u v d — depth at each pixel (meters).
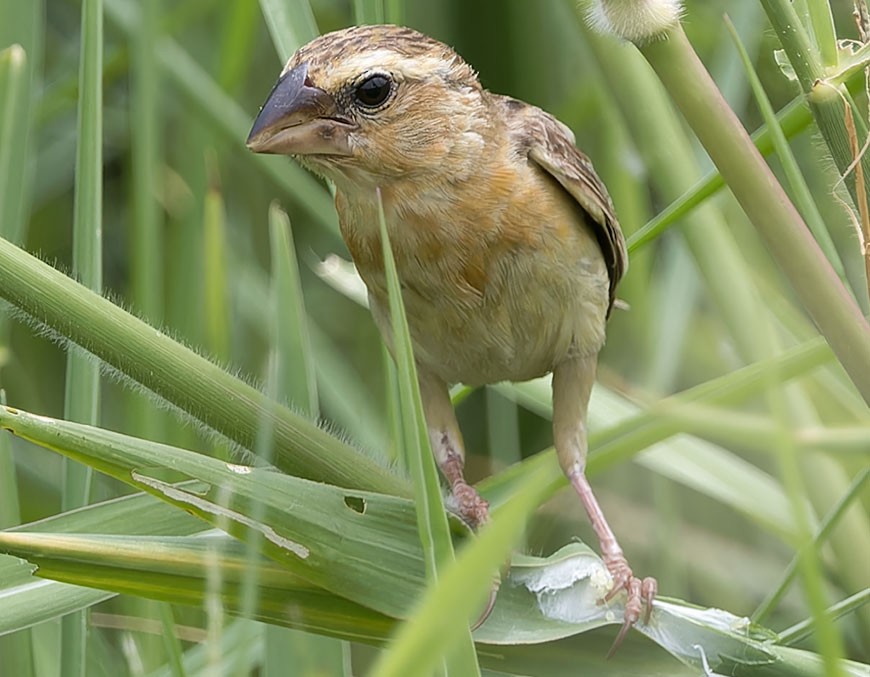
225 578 2.77
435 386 2.84
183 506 2.76
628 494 2.96
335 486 2.78
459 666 2.73
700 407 2.71
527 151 2.83
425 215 2.82
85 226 2.81
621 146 2.92
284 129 2.82
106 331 2.77
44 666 2.81
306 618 2.77
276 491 2.77
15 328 2.96
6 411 2.76
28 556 2.76
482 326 2.83
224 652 2.82
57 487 2.93
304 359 2.82
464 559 2.58
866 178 2.75
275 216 2.83
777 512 2.87
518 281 2.83
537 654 2.78
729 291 2.81
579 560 2.79
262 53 2.98
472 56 2.96
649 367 2.90
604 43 2.84
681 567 2.91
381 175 2.82
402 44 2.82
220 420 2.78
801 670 2.78
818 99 2.75
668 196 2.84
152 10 2.88
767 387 2.64
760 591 2.93
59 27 2.99
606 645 2.78
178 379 2.78
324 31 2.97
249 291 2.95
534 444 2.97
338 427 2.93
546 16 2.96
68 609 2.77
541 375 2.85
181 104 2.93
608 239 2.84
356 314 2.98
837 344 2.74
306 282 2.99
